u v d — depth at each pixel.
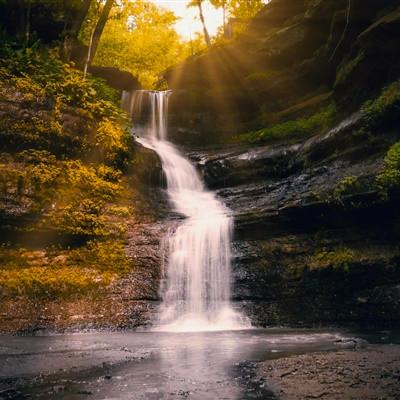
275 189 13.47
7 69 12.39
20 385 4.40
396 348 6.34
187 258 10.66
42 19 18.94
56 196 11.01
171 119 19.97
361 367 5.05
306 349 6.33
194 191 15.54
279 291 9.87
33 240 10.43
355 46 14.52
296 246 10.52
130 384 4.46
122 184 12.82
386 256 9.55
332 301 9.50
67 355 5.87
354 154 12.37
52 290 9.34
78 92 13.21
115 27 31.58
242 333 8.12
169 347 6.52
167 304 9.72
